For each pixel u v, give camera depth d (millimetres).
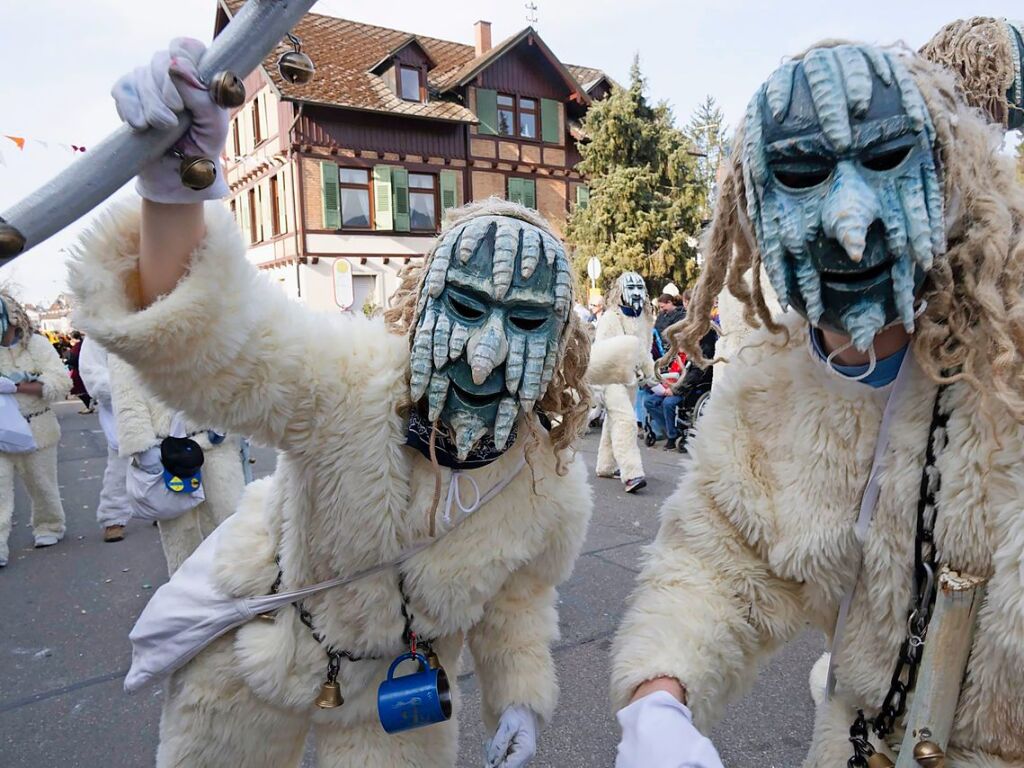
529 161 23844
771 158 939
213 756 1534
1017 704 972
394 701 1388
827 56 923
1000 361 921
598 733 2590
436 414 1248
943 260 965
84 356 4613
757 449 1174
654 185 21641
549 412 1501
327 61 21672
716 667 1168
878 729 1099
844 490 1084
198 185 952
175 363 1156
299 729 1578
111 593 4098
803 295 946
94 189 873
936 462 1002
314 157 20656
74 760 2498
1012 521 923
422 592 1405
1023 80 1921
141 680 1555
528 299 1226
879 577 1066
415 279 1536
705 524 1217
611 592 3787
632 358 1941
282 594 1453
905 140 891
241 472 3381
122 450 3037
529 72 23875
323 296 21078
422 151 22109
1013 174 1042
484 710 1696
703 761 947
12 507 4715
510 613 1607
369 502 1332
